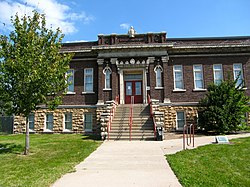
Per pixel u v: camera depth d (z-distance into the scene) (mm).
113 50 21250
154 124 15820
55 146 12633
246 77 21094
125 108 19219
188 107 20672
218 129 17234
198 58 21484
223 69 21250
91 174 7090
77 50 21719
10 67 10445
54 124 21188
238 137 14391
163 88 20766
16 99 10750
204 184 6031
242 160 8656
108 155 10023
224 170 7426
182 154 9711
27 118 11094
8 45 10875
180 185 5988
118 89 20984
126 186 5934
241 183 6207
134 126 16453
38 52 11047
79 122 21078
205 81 21125
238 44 21172
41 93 10891
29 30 11281
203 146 11375
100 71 21281
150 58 21094
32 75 10188
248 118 20172
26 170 7695
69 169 7695
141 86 21719
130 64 21078
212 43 21688
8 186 6031
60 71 11492
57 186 5988
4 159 9680
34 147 12430
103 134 15305
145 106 19297
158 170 7480
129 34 21500
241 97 17641
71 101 21531
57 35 11922
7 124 21594
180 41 21812
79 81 21750
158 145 12523
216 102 17844
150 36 21359
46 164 8508
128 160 8984
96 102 21250
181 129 20250
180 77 21406
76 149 11578
